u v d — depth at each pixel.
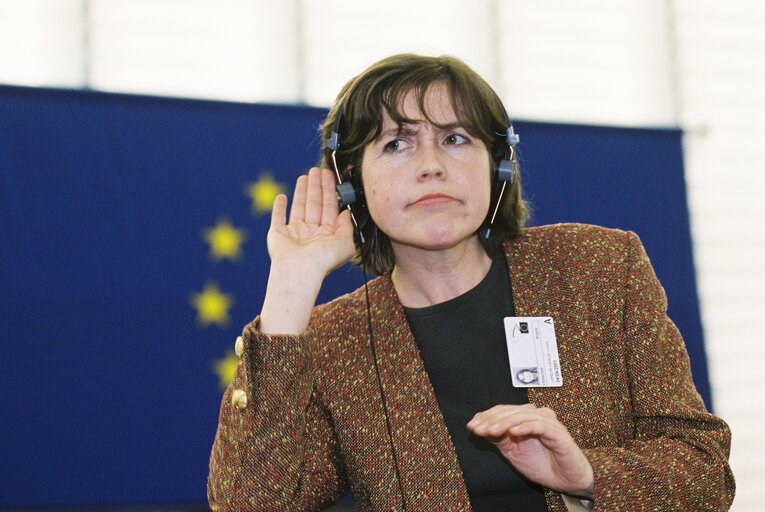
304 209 2.40
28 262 4.73
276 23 5.93
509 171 2.32
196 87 5.64
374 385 2.23
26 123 4.89
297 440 2.06
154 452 4.72
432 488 2.08
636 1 6.70
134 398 4.75
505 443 1.91
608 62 6.54
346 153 2.37
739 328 6.25
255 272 5.09
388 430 2.16
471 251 2.38
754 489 6.06
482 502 2.14
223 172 5.16
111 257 4.86
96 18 5.51
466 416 2.19
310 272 2.16
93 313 4.77
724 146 6.55
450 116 2.18
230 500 2.03
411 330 2.34
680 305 5.65
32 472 4.54
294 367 2.05
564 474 1.88
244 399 2.04
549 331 2.23
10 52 5.30
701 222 6.36
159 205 5.00
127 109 5.07
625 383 2.20
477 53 6.29
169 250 4.96
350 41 6.07
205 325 4.94
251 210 5.16
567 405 2.13
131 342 4.80
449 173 2.16
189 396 4.84
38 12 5.41
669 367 2.20
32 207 4.80
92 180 4.92
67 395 4.65
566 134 5.80
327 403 2.25
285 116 5.35
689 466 1.97
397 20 6.20
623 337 2.24
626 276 2.31
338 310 2.44
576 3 6.58
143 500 4.66
